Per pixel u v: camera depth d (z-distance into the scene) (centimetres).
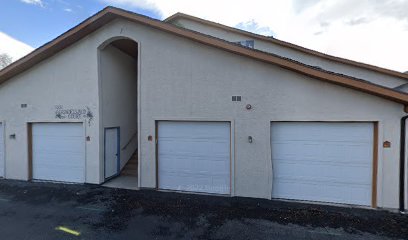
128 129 999
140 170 770
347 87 614
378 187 605
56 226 523
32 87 884
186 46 727
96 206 634
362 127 625
